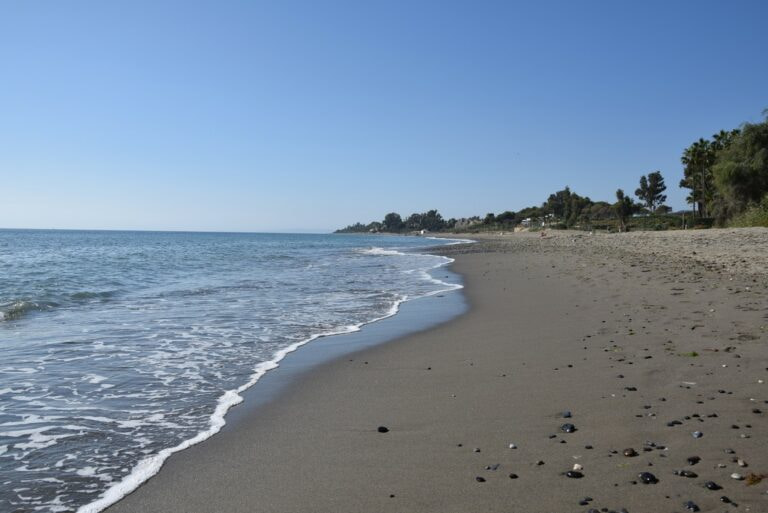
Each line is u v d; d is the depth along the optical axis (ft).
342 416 18.69
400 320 39.09
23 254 136.87
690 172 229.04
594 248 121.08
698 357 23.29
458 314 41.19
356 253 160.66
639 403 18.17
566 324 33.50
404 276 76.89
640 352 24.98
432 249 185.98
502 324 35.53
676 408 17.46
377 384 22.61
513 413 18.13
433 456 14.92
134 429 17.63
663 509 11.40
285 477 13.96
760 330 27.17
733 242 98.78
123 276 75.41
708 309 33.86
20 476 14.20
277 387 22.41
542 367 23.84
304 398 20.89
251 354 28.37
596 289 48.42
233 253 157.38
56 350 29.07
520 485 12.87
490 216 645.51
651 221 301.22
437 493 12.71
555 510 11.61
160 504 12.69
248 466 14.70
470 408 18.94
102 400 20.68
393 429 17.26
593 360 24.30
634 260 76.23
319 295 54.39
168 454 15.58
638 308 36.70
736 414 16.63
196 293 55.88
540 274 68.23
